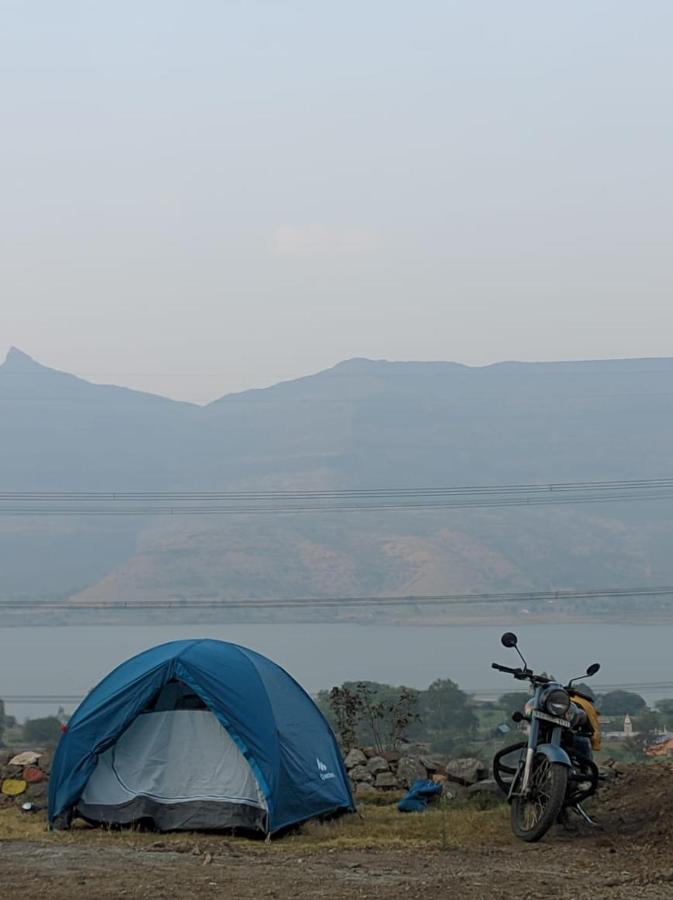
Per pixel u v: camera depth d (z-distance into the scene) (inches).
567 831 440.5
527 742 434.0
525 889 331.6
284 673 534.3
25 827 492.7
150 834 466.6
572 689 446.3
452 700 919.0
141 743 486.9
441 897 321.4
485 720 956.6
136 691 482.0
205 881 340.8
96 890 327.3
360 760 595.2
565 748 427.5
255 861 383.6
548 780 418.3
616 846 406.9
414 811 527.8
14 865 368.2
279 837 462.3
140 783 481.7
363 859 389.4
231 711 474.0
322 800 490.9
